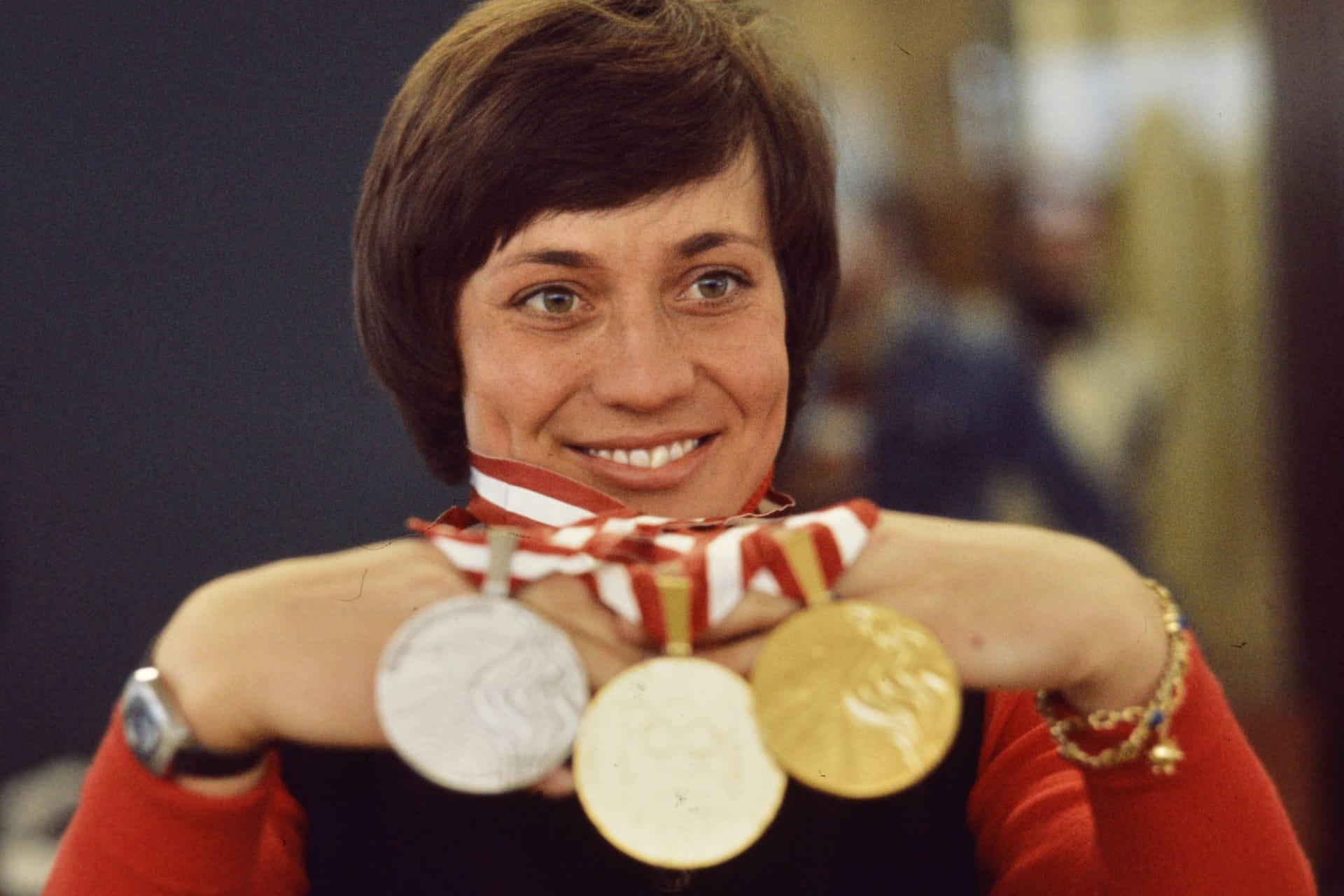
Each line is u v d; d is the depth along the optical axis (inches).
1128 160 102.7
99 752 29.0
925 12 94.3
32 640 92.0
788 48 34.5
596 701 26.9
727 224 31.2
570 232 30.2
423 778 34.1
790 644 27.0
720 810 26.8
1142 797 29.5
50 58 88.2
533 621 27.0
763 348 32.1
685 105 30.6
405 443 86.4
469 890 33.8
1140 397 97.2
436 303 32.6
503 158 30.2
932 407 83.6
